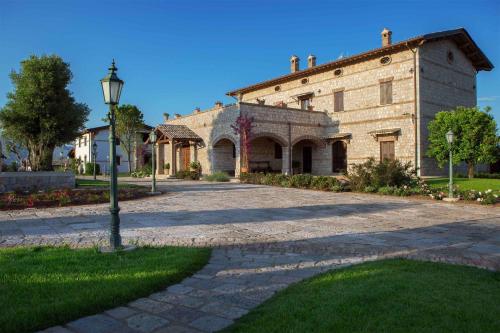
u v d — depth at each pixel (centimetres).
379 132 2252
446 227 827
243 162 2320
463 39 2364
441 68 2283
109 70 628
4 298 382
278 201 1290
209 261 557
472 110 1878
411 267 501
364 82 2403
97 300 381
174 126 2888
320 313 345
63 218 917
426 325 317
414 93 2128
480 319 328
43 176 1522
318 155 2719
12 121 1808
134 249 596
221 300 402
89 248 609
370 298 378
